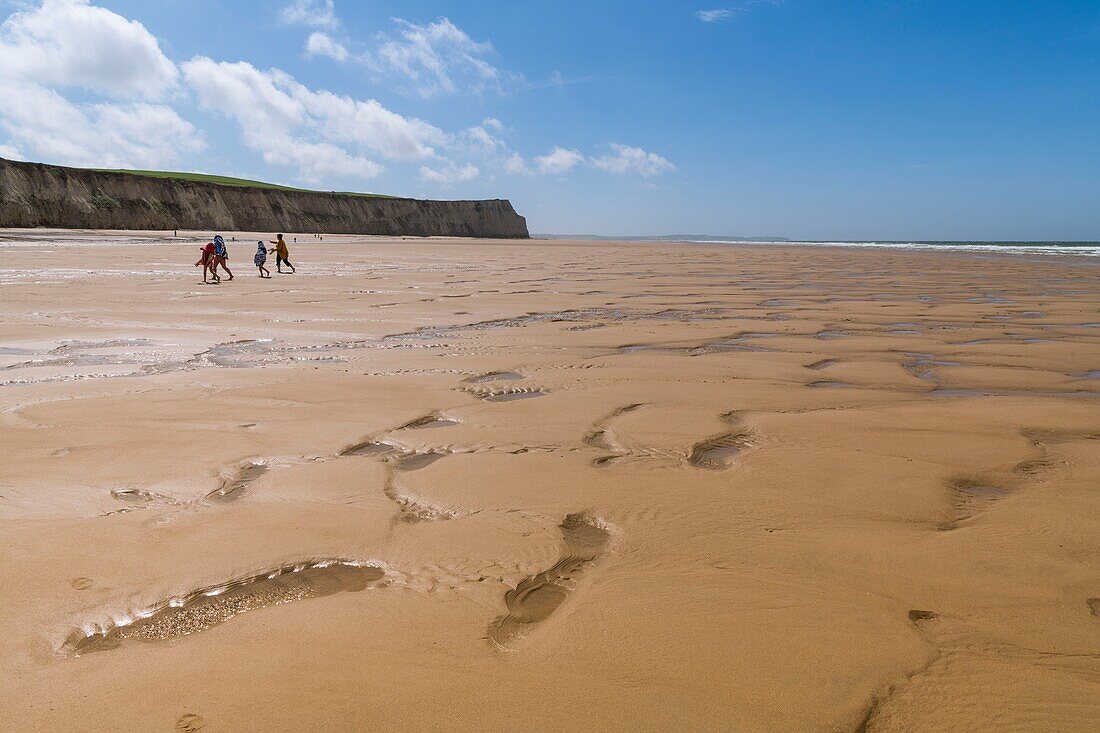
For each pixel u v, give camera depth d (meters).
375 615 2.72
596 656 2.46
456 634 2.59
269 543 3.36
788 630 2.63
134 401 6.13
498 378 7.41
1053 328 11.59
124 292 15.55
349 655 2.45
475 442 5.11
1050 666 2.42
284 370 7.68
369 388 6.80
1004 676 2.36
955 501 4.02
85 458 4.57
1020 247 78.44
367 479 4.28
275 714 2.13
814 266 32.25
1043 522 3.68
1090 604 2.85
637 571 3.13
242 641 2.54
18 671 2.34
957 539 3.48
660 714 2.16
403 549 3.32
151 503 3.85
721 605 2.82
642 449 4.96
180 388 6.68
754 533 3.54
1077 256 45.19
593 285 20.22
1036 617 2.75
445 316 12.73
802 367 8.15
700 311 13.95
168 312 12.40
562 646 2.52
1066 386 7.25
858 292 18.33
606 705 2.19
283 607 2.79
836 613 2.76
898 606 2.83
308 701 2.19
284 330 10.70
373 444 5.07
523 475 4.38
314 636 2.57
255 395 6.43
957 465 4.62
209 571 3.07
